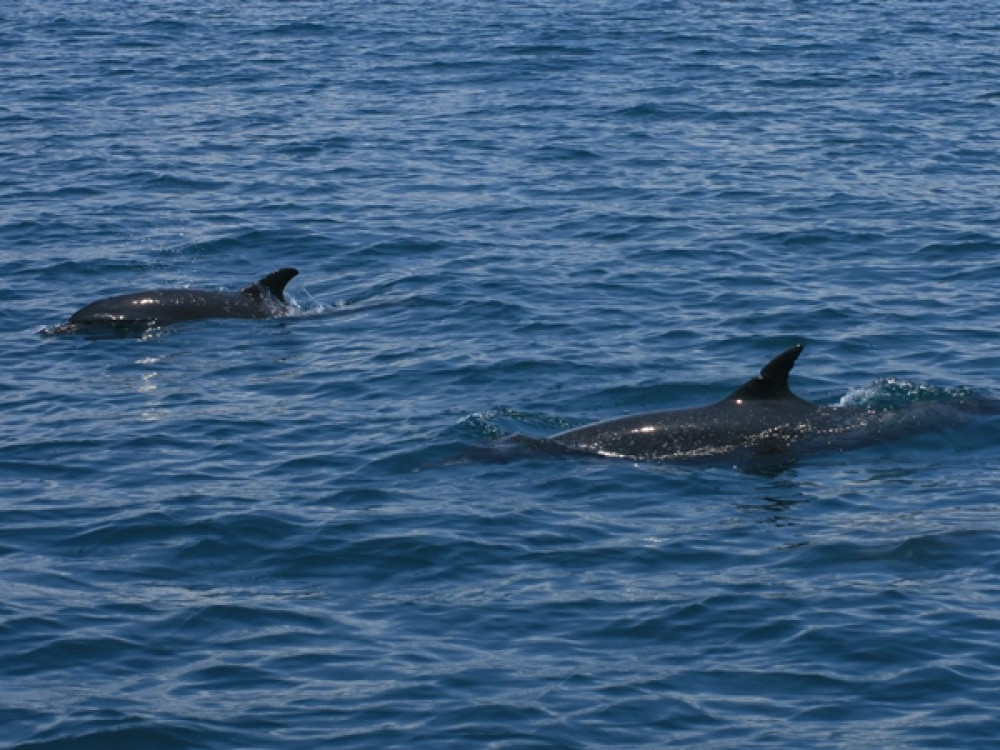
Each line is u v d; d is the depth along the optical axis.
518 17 142.00
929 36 129.38
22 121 96.38
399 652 33.34
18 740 29.89
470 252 67.69
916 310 58.25
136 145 89.69
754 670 32.38
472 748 29.48
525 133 91.81
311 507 41.12
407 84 108.56
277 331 57.66
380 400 49.75
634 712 30.77
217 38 131.88
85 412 49.09
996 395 48.97
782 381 46.03
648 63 115.69
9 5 155.12
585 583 36.53
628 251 67.25
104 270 66.38
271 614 35.19
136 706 31.09
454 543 38.69
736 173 81.25
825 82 107.06
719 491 42.00
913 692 31.36
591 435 45.16
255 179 81.62
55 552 38.50
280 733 30.12
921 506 40.69
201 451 45.53
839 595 35.50
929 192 76.94
